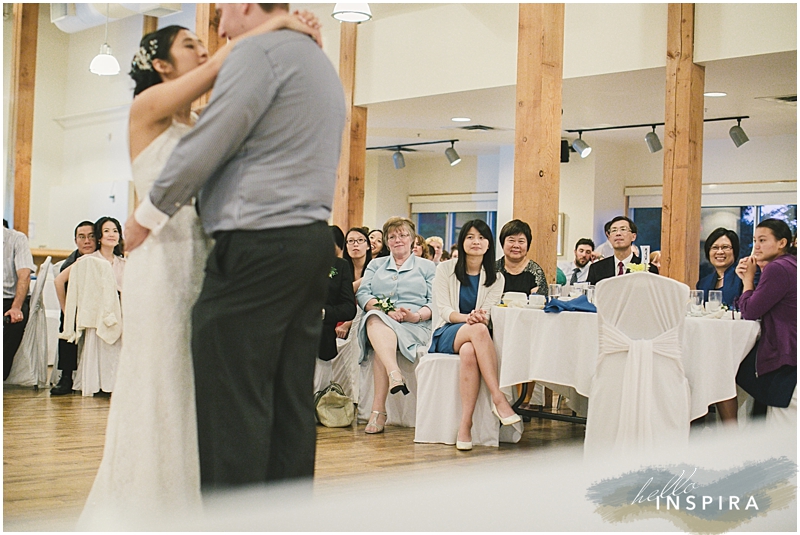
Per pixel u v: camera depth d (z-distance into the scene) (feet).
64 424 15.57
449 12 27.17
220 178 7.03
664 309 12.32
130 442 7.29
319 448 14.35
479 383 15.19
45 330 21.09
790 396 12.87
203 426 7.04
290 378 7.32
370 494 10.77
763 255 13.80
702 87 23.13
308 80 6.99
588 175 37.68
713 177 36.86
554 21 19.39
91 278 19.43
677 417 12.25
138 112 7.32
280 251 6.88
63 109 45.03
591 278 21.62
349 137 29.30
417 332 17.01
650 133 32.78
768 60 22.21
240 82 6.69
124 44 41.29
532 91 19.17
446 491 11.09
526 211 19.13
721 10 22.21
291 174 6.98
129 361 7.35
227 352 6.93
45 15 44.42
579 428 17.69
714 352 12.89
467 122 33.24
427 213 46.80
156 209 6.86
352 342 18.45
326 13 29.94
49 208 43.91
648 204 38.55
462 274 16.02
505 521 9.61
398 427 17.12
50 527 8.72
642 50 23.65
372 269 18.11
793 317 12.97
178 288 7.41
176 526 7.25
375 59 28.91
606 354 12.55
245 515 6.97
